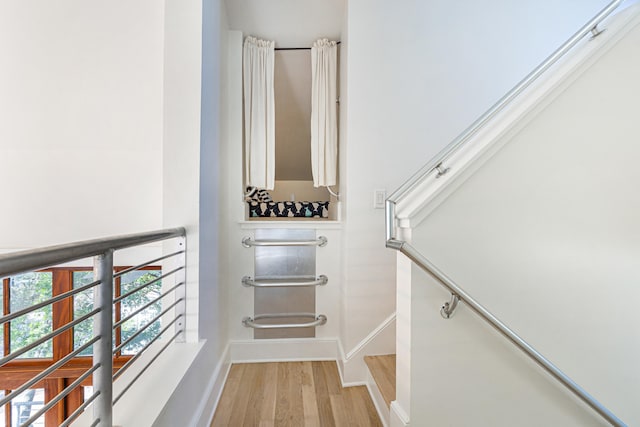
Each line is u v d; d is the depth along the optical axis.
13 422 2.15
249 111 2.47
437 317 1.30
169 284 1.59
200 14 1.61
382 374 1.90
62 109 2.14
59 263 0.72
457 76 2.22
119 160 2.17
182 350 1.52
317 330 2.50
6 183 2.13
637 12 1.42
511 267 1.33
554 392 1.34
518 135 1.34
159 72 2.16
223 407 1.87
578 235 1.38
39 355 2.20
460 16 2.22
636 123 1.42
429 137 2.21
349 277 2.16
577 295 1.39
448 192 1.29
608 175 1.40
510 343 1.33
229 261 2.44
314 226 2.49
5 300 2.17
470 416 1.32
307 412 1.83
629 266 1.41
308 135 3.25
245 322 2.44
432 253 1.28
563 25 2.27
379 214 2.18
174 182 1.59
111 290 0.94
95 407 0.91
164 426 1.12
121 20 2.13
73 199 2.16
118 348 1.00
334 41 2.52
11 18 2.09
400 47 2.19
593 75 1.39
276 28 2.47
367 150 2.17
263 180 2.48
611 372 1.41
